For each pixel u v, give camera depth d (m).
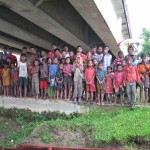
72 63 12.78
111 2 17.25
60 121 10.69
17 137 10.30
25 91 13.26
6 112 12.57
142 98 13.04
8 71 13.65
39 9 12.71
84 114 11.86
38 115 12.14
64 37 19.44
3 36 21.58
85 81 12.49
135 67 11.68
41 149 8.56
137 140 9.09
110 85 12.38
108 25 16.00
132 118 10.27
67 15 16.88
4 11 15.54
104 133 9.41
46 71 12.91
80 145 9.41
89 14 13.69
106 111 11.86
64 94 12.79
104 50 12.86
